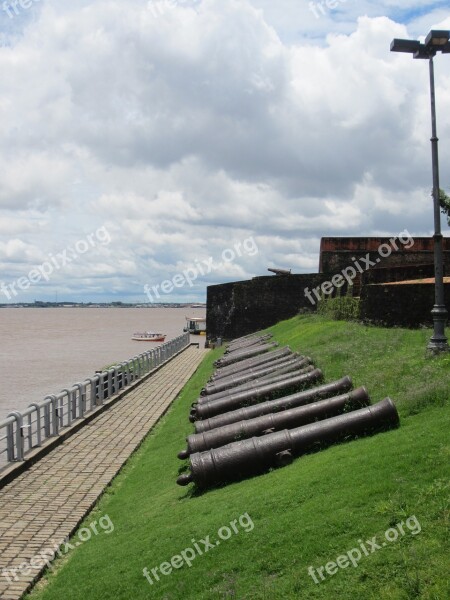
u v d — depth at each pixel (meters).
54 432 17.06
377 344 17.53
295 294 44.09
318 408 11.86
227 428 11.85
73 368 50.88
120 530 10.00
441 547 6.36
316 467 9.27
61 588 8.24
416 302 20.67
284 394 15.51
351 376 15.01
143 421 19.78
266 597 6.38
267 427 11.68
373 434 10.46
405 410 11.01
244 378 18.88
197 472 10.41
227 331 46.72
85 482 13.12
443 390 11.01
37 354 66.38
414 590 5.87
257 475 10.46
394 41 14.91
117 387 25.36
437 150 15.01
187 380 30.22
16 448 14.50
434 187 14.83
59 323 197.38
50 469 14.18
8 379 43.00
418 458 8.27
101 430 18.45
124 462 14.73
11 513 11.23
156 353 36.59
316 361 17.72
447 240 40.62
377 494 7.64
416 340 17.23
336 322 26.64
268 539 7.45
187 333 57.62
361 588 6.14
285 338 29.06
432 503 7.13
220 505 9.16
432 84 15.05
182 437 15.91
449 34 14.73
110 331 132.38
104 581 7.92
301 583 6.46
